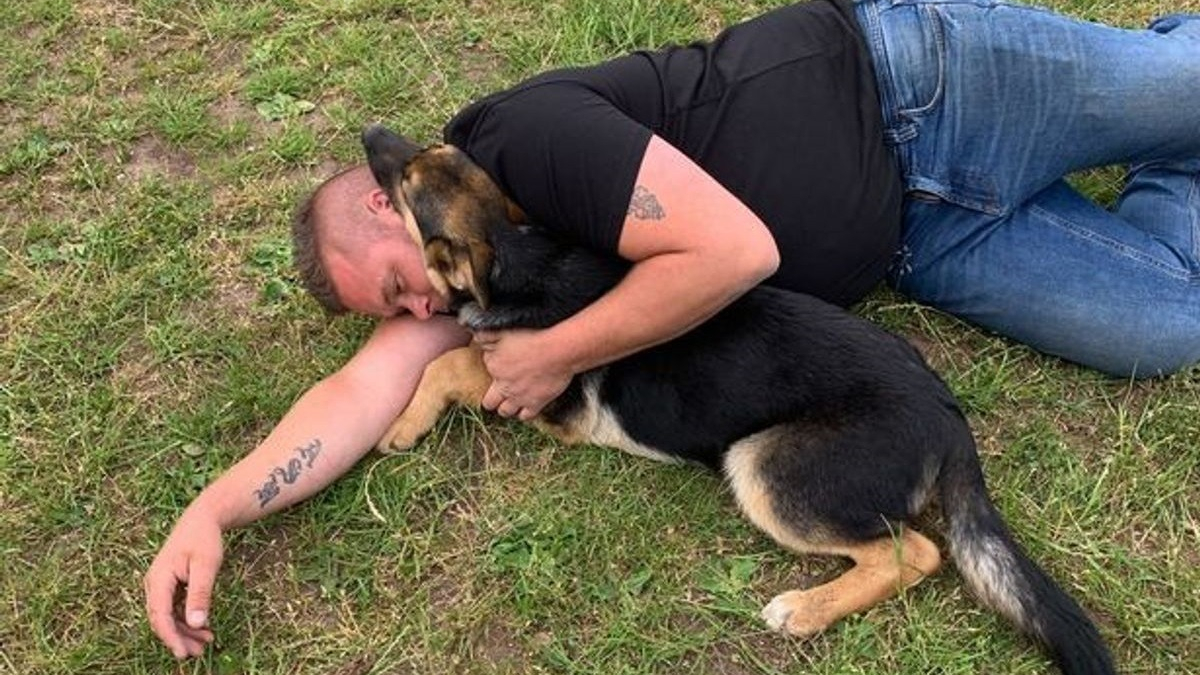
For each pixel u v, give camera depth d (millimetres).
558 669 1339
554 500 1471
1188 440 1492
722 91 1389
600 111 1272
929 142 1470
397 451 1515
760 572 1406
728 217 1240
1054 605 1246
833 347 1354
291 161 1861
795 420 1351
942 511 1346
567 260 1384
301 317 1667
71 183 1845
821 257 1423
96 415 1563
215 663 1360
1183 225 1532
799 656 1335
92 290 1699
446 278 1403
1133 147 1503
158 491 1492
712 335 1391
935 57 1431
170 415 1568
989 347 1599
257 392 1577
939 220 1535
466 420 1542
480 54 1999
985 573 1287
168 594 1309
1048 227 1520
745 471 1378
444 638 1361
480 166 1365
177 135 1885
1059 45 1421
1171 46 1457
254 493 1396
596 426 1479
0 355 1625
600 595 1386
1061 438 1512
